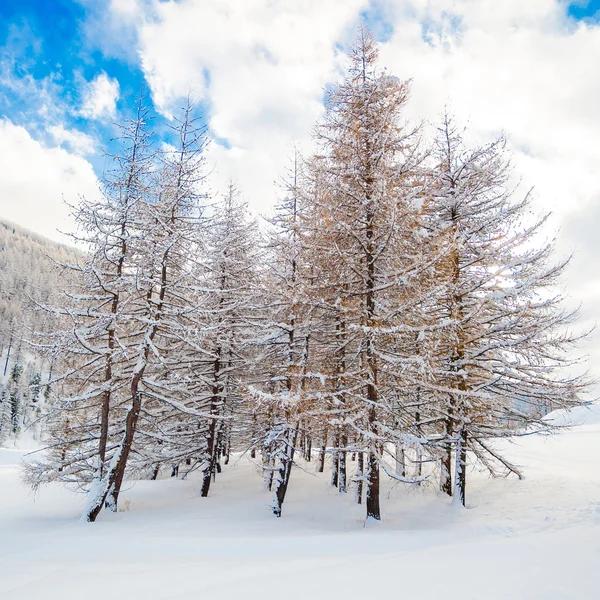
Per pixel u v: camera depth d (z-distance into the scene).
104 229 14.39
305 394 11.45
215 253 18.73
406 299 11.76
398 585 5.01
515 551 6.60
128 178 14.77
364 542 8.44
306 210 15.39
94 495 12.82
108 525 11.69
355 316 12.27
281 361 17.16
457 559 6.20
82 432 14.90
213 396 18.34
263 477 20.98
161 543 8.86
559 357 12.56
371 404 11.52
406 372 11.43
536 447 33.78
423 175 12.61
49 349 13.13
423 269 11.17
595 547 6.58
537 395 12.59
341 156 13.15
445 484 14.49
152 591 5.29
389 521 11.95
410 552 7.02
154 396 14.78
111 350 13.77
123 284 14.07
